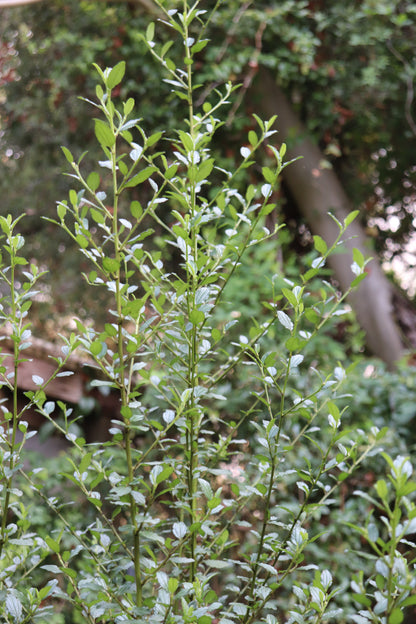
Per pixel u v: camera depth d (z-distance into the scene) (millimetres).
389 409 3820
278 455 1321
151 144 1175
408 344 4973
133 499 1194
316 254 4344
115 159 1168
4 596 1170
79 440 1288
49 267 5621
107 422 4168
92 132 5402
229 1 4750
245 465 3277
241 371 3650
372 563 3285
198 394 1247
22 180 5746
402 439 3609
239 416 3641
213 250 1504
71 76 5289
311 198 5109
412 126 5086
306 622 1186
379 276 5055
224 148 4953
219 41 4832
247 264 3994
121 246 1210
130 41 4871
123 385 1203
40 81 5492
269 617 1195
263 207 1339
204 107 1388
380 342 4984
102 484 3461
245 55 4703
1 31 5520
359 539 3396
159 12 4586
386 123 5395
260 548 1258
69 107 5461
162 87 4848
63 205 1225
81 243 1220
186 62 1372
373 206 5578
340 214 5125
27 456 3514
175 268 4844
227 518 3068
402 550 3441
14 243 1249
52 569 1166
